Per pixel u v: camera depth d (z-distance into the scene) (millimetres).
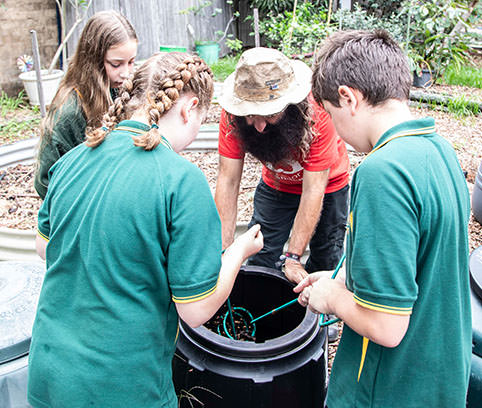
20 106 6363
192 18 9148
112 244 1221
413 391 1329
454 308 1273
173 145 1387
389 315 1146
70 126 2133
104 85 2123
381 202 1140
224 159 2266
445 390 1329
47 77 6117
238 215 3639
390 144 1210
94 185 1278
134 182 1229
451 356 1306
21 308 1767
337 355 1517
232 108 1918
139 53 8445
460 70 8109
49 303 1337
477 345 1820
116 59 2076
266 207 2621
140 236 1217
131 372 1273
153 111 1265
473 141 5363
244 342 1677
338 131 1371
